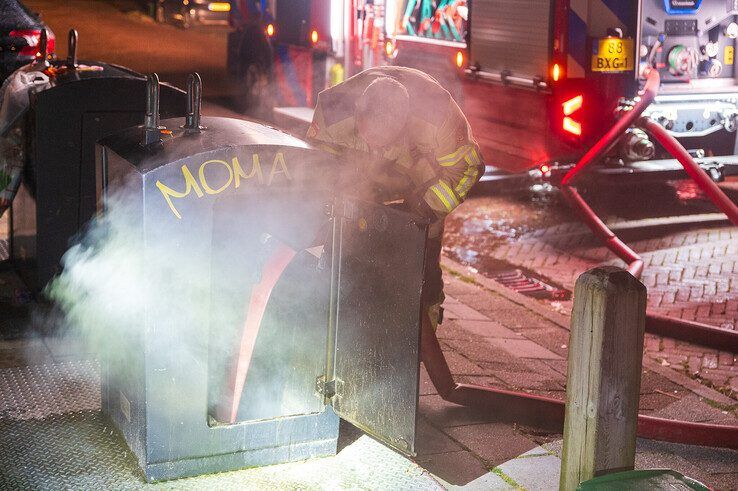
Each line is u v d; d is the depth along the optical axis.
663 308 6.40
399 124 3.77
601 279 3.02
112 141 3.65
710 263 7.35
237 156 3.38
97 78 4.83
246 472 3.67
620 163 8.41
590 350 3.04
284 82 11.66
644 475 3.06
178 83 14.96
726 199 6.19
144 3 26.53
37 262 4.92
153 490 3.50
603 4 8.20
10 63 8.03
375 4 10.19
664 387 4.98
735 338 5.62
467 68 9.17
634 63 8.36
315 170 3.50
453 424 4.29
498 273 7.06
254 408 3.63
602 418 3.06
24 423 3.95
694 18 8.66
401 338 3.37
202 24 23.42
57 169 4.84
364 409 3.58
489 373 4.93
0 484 3.48
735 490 3.90
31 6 25.91
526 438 4.20
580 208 6.86
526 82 8.48
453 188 4.04
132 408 3.61
